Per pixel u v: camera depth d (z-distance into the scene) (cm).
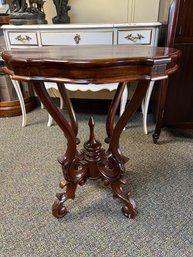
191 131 166
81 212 97
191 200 103
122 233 87
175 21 118
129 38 145
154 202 102
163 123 146
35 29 150
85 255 79
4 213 97
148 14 186
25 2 160
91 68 58
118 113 198
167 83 133
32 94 215
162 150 143
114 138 87
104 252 80
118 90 99
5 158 138
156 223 91
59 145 152
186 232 87
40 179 119
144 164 129
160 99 138
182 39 122
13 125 184
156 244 82
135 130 171
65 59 59
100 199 105
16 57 64
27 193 109
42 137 164
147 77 62
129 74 61
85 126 179
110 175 93
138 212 96
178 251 79
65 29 147
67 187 94
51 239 85
